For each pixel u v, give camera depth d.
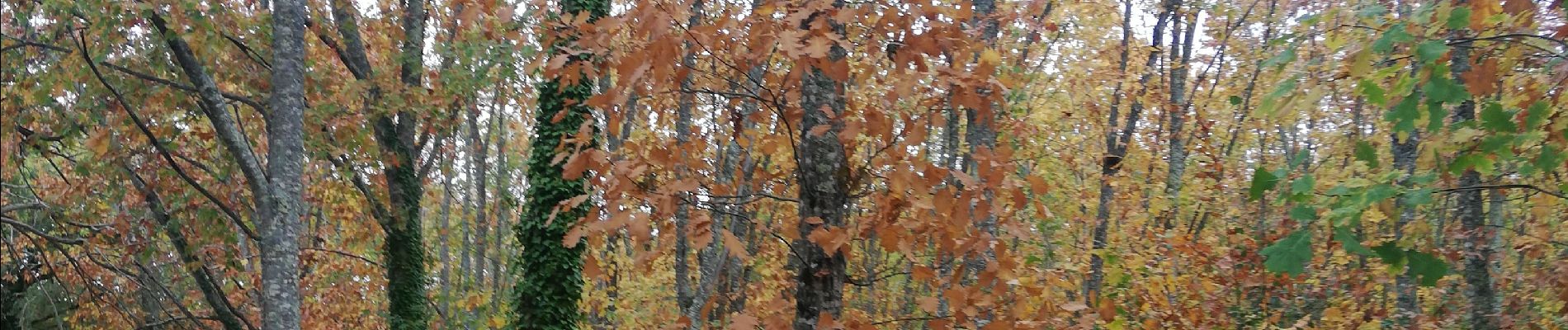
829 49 4.35
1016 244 12.67
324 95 13.62
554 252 12.80
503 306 19.06
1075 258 12.13
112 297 13.95
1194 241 10.73
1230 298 10.80
